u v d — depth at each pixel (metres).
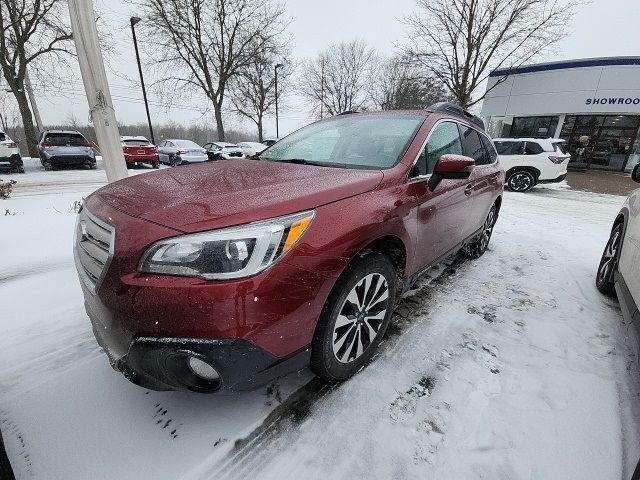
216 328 1.24
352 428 1.58
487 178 3.34
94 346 2.12
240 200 1.45
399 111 2.78
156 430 1.54
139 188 1.70
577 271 3.57
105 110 3.62
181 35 18.98
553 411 1.70
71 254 3.56
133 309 1.27
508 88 18.47
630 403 1.76
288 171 2.00
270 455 1.45
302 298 1.39
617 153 16.31
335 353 1.68
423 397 1.77
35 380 1.82
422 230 2.18
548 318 2.57
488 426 1.60
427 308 2.67
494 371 1.97
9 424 1.56
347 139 2.51
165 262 1.26
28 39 14.36
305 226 1.43
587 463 1.44
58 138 12.13
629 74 15.15
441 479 1.36
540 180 10.03
